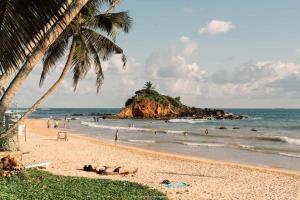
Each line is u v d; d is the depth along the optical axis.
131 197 14.20
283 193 18.59
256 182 21.36
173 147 44.22
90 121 124.31
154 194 15.23
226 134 69.25
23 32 5.80
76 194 13.46
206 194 16.86
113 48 19.55
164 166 25.56
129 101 158.50
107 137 58.22
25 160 24.12
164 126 96.00
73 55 17.89
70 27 16.52
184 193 16.67
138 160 28.27
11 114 24.16
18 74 7.34
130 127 88.06
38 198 12.19
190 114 157.12
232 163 31.05
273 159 35.09
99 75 20.83
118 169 20.58
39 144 36.22
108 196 13.87
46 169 20.50
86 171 20.95
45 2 5.83
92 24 17.98
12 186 13.27
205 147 44.97
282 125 103.06
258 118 155.38
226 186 19.34
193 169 24.95
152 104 151.38
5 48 5.81
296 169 28.73
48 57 18.97
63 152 30.00
